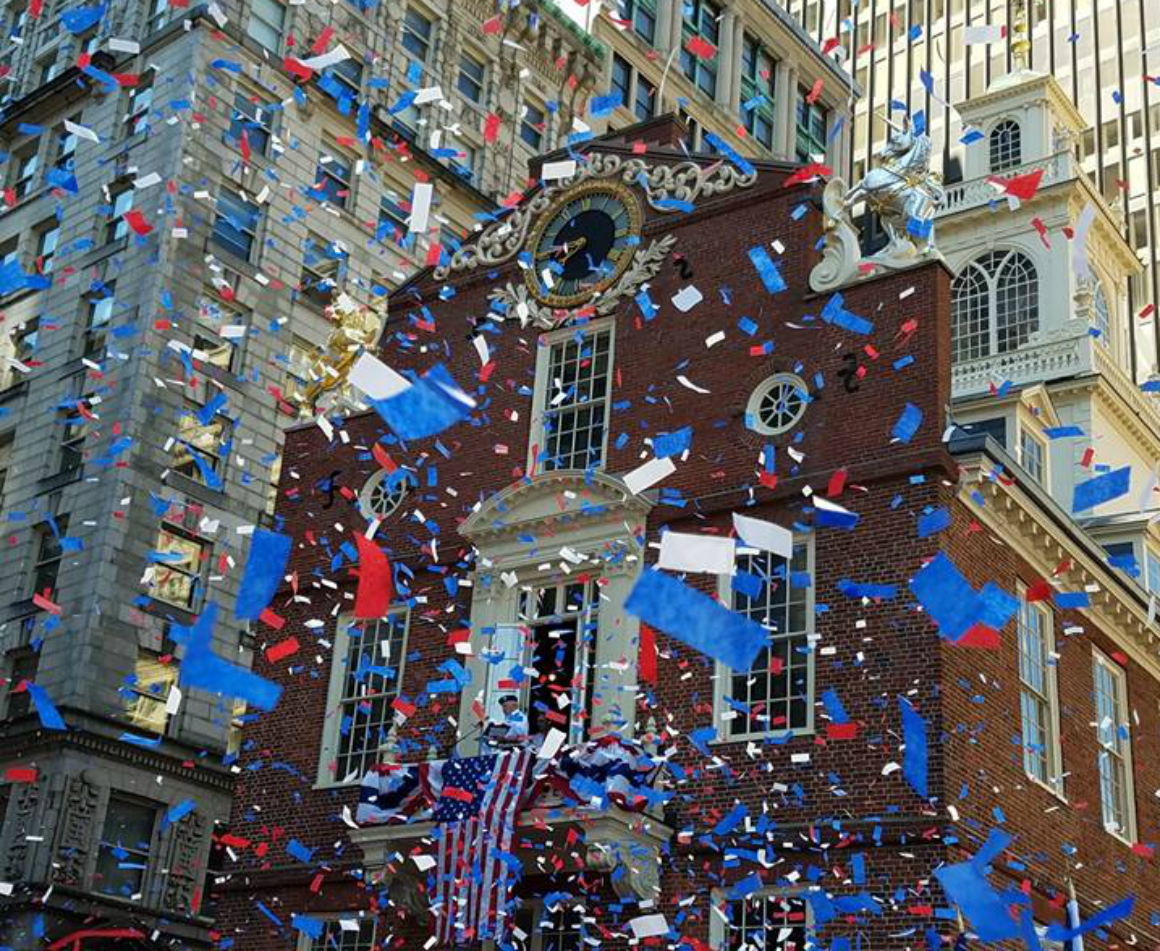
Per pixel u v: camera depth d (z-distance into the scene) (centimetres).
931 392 2103
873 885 1897
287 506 2694
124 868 3850
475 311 2639
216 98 4750
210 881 4028
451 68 5572
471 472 2506
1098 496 1470
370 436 2653
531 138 5838
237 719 4219
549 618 2277
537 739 2166
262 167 4819
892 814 1914
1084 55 8519
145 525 4162
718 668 2122
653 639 2173
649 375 2380
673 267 2433
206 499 4338
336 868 2339
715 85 6356
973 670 2033
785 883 1962
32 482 4412
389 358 2708
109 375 4366
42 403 4553
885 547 2053
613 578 2239
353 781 2389
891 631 2006
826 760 1989
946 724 1930
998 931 1096
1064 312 3338
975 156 3844
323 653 2531
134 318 4400
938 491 2045
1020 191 2494
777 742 2033
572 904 2091
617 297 2466
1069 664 2341
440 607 2422
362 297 5022
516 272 2614
